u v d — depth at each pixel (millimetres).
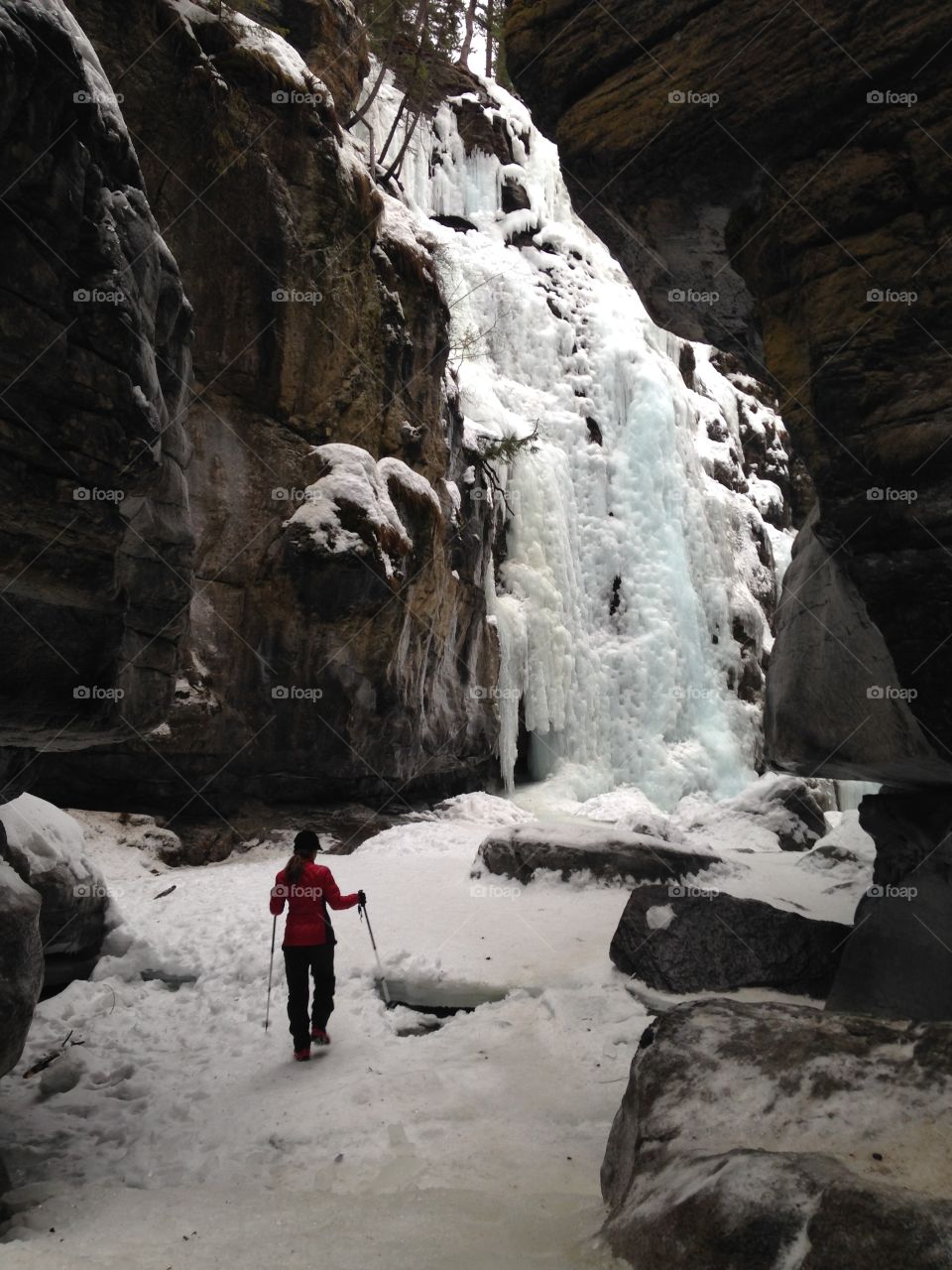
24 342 3160
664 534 24406
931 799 5664
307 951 5758
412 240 17141
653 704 22781
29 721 3863
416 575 15219
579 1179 3736
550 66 5652
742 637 26469
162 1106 4879
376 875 10578
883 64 4426
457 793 18312
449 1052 5621
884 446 4438
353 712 14258
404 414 16125
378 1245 2908
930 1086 2781
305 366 14117
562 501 22531
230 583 13156
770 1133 2824
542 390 24422
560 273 26562
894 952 5480
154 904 9234
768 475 34969
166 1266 2742
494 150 27547
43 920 6805
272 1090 5051
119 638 4070
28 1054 5781
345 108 20641
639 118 5250
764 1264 2297
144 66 12344
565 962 7352
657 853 10312
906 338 4457
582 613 22547
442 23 23406
